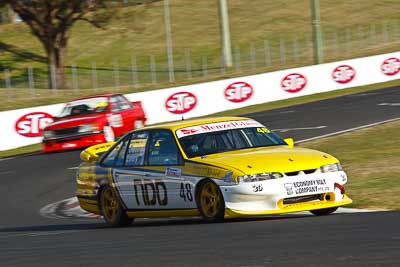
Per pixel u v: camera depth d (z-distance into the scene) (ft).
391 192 121.70
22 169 213.25
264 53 572.51
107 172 115.75
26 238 102.94
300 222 93.56
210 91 331.16
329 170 101.19
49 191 172.14
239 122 112.16
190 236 88.74
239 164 99.35
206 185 101.35
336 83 365.40
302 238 79.61
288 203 98.53
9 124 280.31
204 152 106.42
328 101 321.73
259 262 67.72
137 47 623.36
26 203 159.84
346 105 296.92
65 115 253.44
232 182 97.91
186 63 573.33
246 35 626.23
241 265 67.05
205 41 623.36
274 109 318.04
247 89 340.80
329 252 69.97
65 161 220.02
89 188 119.85
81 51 623.77
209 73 523.70
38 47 628.69
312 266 64.03
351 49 538.47
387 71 382.01
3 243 99.19
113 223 115.14
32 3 485.97
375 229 82.53
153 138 111.24
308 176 99.25
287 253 71.05
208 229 93.81
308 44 582.35
